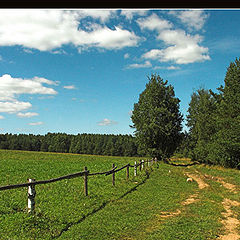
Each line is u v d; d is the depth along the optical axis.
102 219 9.42
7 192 12.52
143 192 14.85
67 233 7.91
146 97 47.50
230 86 33.59
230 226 9.08
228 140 32.06
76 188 14.42
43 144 142.88
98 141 131.00
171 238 7.71
